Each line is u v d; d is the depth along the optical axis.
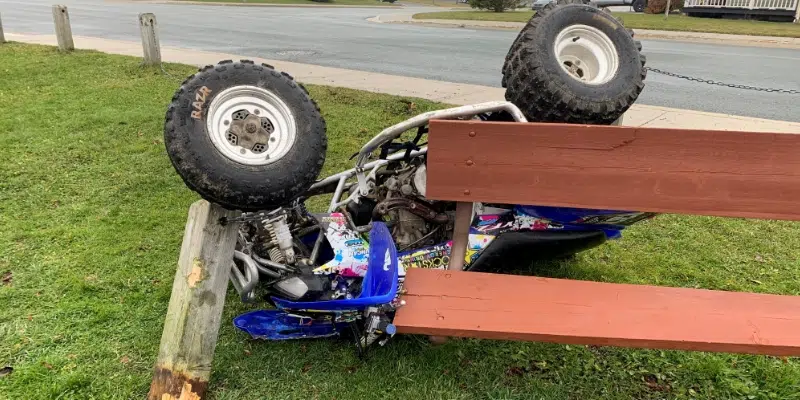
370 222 3.56
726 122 7.42
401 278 3.19
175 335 2.71
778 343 2.47
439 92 8.98
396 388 2.95
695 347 2.49
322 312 3.05
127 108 8.05
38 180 5.60
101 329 3.35
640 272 4.23
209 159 2.55
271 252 3.18
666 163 2.71
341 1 45.94
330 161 6.20
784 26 21.25
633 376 3.07
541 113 3.28
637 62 3.48
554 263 4.32
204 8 29.08
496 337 2.54
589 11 3.53
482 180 2.86
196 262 2.70
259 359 3.13
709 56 13.67
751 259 4.42
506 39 17.17
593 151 2.74
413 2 59.72
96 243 4.39
